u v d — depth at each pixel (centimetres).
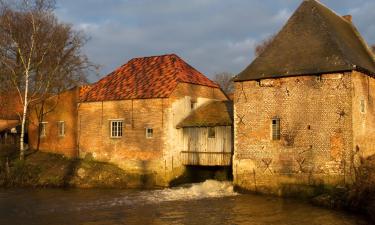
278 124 2447
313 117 2320
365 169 2127
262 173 2472
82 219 1862
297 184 2342
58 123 3506
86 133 3303
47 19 3400
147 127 3000
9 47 3275
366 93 2423
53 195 2530
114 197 2444
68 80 3491
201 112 3058
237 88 2586
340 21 2802
